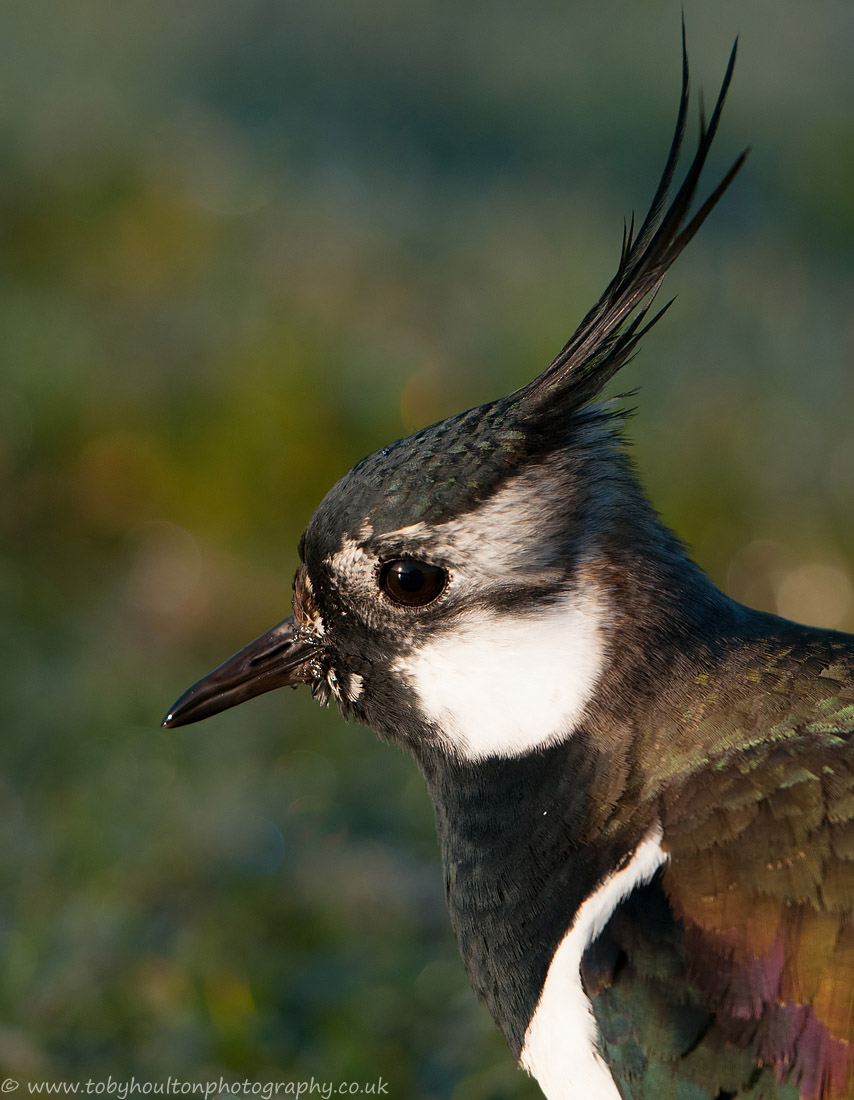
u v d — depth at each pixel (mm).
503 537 6652
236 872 10070
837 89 27469
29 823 10695
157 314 16625
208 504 14773
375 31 28672
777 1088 5809
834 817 5926
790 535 14891
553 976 6359
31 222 17734
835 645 6566
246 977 8766
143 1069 8258
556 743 6602
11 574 14211
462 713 6789
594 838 6426
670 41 29172
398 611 6859
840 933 5758
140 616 14031
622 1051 6105
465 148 24453
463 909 6848
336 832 10906
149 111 20984
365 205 20297
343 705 7285
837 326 19406
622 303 6988
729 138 25375
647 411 15742
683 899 6062
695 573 6809
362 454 14984
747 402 16078
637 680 6523
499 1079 8148
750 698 6387
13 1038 8312
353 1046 8281
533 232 19828
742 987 5891
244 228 18188
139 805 10945
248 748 12133
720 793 6180
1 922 9500
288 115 24656
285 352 15344
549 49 28781
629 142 25156
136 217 17938
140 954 9047
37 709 12352
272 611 14070
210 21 28625
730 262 21031
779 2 31234
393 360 15539
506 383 15547
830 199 23266
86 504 14883
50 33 26844
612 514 6707
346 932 9500
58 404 15164
